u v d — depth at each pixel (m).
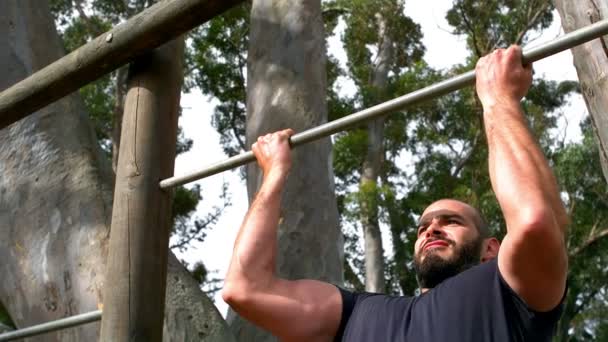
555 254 1.66
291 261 5.45
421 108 14.98
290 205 5.60
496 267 1.83
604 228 14.76
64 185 3.96
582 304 16.23
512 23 13.59
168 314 3.76
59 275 3.80
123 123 2.46
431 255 2.20
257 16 6.46
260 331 5.00
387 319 1.94
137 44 2.37
